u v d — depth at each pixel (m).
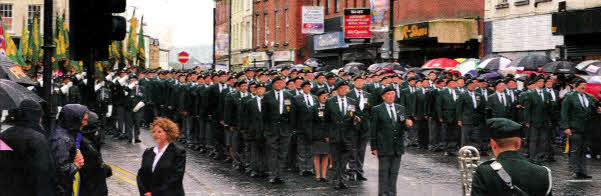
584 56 23.75
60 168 6.26
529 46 26.72
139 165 14.32
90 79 6.97
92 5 6.78
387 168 10.16
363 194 11.25
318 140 12.47
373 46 35.84
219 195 11.02
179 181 6.83
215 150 16.59
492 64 21.02
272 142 12.45
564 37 24.58
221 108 15.54
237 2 62.81
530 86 15.66
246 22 59.44
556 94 15.72
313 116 12.47
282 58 49.03
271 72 17.88
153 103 21.44
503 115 16.55
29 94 6.34
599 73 17.44
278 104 12.51
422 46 32.28
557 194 11.25
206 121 16.75
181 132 20.06
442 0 30.34
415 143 19.34
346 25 33.94
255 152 13.09
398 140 10.15
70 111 6.45
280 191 11.54
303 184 12.37
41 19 48.31
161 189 6.75
